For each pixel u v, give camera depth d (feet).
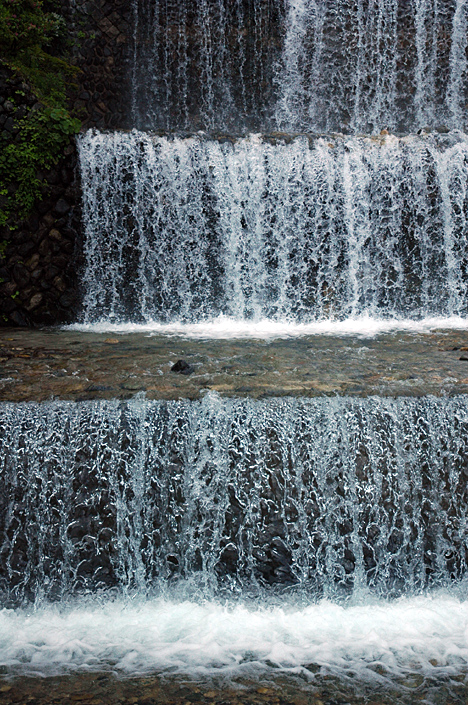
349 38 43.50
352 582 13.06
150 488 13.14
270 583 12.92
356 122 44.34
